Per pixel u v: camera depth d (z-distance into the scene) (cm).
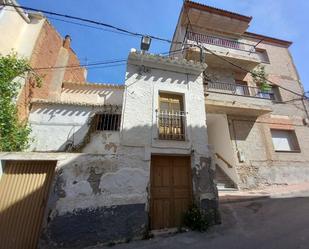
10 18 965
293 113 1366
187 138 704
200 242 517
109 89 1294
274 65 1510
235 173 1071
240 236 534
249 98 1110
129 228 555
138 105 705
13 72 877
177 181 671
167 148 671
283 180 1152
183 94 784
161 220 619
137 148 643
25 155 557
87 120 1025
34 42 1031
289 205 747
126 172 605
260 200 829
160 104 761
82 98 1251
